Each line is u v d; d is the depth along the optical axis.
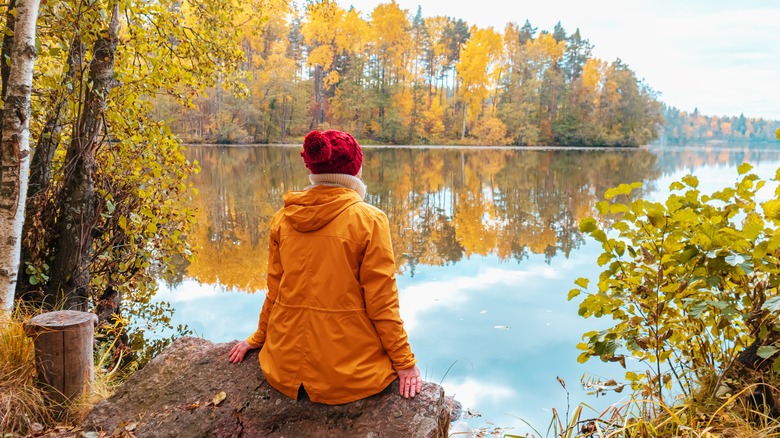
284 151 34.81
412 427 1.85
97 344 4.52
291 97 46.78
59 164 4.73
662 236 2.85
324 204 1.83
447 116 58.75
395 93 52.25
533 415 3.71
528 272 7.63
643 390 3.10
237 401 2.15
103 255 4.79
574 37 67.50
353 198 1.88
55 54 3.84
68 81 4.00
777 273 2.56
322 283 1.84
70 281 4.27
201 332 5.29
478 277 7.32
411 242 9.64
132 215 4.49
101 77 4.29
